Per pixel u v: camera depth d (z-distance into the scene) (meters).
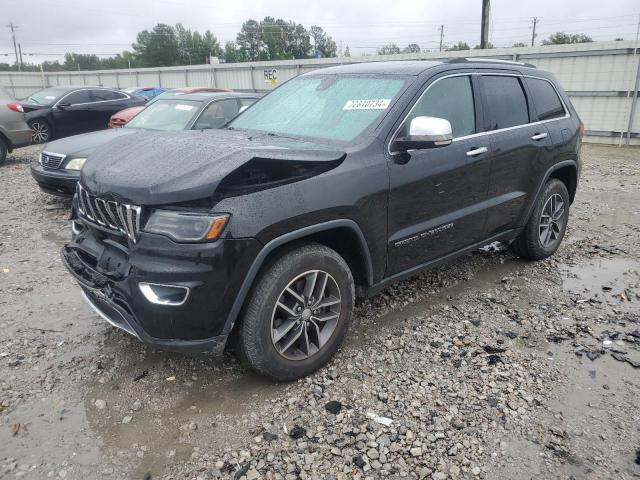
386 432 2.76
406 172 3.50
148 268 2.69
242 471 2.51
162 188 2.68
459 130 3.99
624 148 14.50
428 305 4.29
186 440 2.73
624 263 5.29
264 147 3.05
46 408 2.99
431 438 2.72
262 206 2.79
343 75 4.17
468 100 4.12
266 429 2.80
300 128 3.81
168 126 7.81
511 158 4.40
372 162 3.32
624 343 3.67
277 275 2.94
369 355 3.52
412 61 4.19
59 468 2.55
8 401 3.05
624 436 2.74
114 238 3.00
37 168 7.13
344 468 2.53
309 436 2.74
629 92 14.71
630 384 3.19
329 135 3.60
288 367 3.13
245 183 2.80
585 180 9.86
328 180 3.08
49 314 4.18
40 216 7.21
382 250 3.48
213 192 2.65
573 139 5.19
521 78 4.75
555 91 5.20
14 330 3.90
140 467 2.55
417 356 3.50
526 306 4.28
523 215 4.80
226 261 2.70
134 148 3.28
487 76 4.35
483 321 4.02
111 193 2.85
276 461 2.57
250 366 3.05
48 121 13.88
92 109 14.55
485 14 27.03
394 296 4.45
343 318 3.36
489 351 3.56
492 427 2.80
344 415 2.90
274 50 91.75
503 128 4.39
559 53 15.84
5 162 12.12
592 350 3.57
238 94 8.48
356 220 3.23
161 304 2.70
